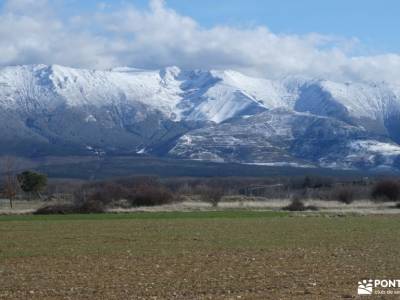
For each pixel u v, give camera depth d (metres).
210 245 55.66
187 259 46.41
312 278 37.53
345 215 96.88
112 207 116.00
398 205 120.94
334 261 44.72
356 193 141.62
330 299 31.95
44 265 44.25
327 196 145.38
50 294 33.88
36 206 120.56
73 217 93.88
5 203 132.25
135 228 74.00
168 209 113.00
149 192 122.31
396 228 72.12
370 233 66.12
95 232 69.19
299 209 113.88
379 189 136.25
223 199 143.62
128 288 35.06
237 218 90.31
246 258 46.69
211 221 84.44
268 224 78.62
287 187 187.62
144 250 52.31
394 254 48.59
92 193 123.56
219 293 33.62
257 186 193.25
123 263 44.62
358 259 45.72
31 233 68.44
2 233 68.56
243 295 33.03
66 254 50.16
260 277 38.03
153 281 37.09
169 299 32.31
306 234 65.25
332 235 64.06
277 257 47.12
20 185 146.00
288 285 35.50
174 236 64.12
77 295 33.47
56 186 178.12
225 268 41.75
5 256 49.16
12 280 38.09
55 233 68.25
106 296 33.16
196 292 33.88
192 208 115.88
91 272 40.72
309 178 196.88
